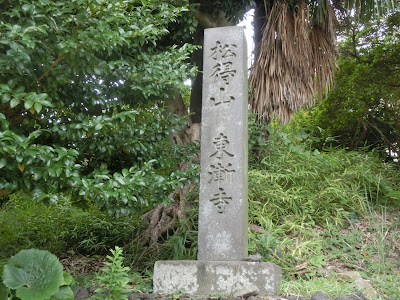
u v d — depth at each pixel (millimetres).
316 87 6258
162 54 3969
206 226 3578
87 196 3008
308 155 6066
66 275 2713
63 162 2941
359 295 3217
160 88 3729
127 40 3217
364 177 5887
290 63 5711
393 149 8984
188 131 5883
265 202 5316
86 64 3312
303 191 5402
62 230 5684
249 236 4398
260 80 5840
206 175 3684
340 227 5113
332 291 3217
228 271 3225
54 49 2967
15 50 2627
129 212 3551
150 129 3928
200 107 6070
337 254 4398
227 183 3619
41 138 3553
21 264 2568
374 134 9625
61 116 3514
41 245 5586
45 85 3285
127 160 4066
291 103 5730
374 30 9586
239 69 3809
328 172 6023
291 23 5836
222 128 3734
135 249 5176
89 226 5680
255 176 5500
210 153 3717
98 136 3600
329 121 9586
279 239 4711
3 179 2932
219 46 3900
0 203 4359
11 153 2664
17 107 3279
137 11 3633
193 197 5312
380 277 3891
